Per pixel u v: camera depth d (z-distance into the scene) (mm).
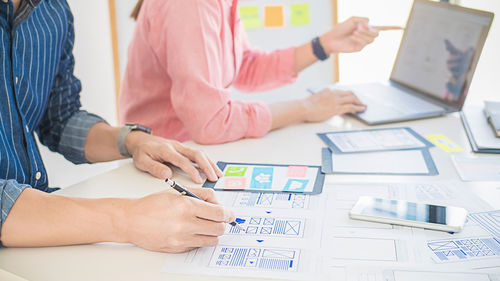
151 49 1271
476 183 875
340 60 2713
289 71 1497
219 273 644
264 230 745
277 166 982
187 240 691
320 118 1230
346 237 714
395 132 1147
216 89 1110
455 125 1189
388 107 1293
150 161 958
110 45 2057
